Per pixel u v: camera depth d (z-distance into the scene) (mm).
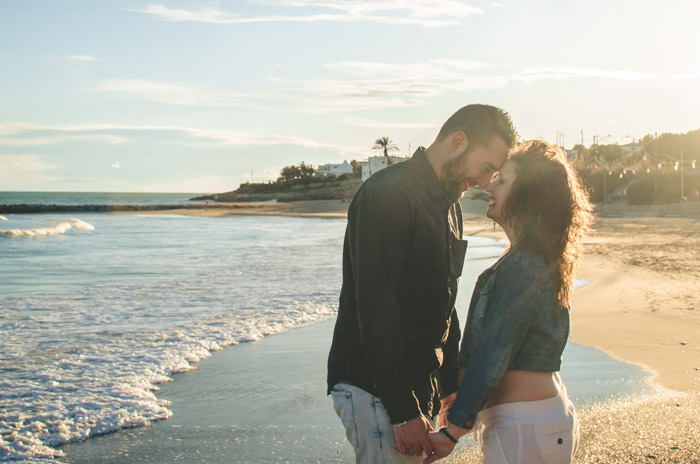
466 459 3758
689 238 23359
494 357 2180
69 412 4809
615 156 80438
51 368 6109
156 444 4219
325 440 4246
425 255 2467
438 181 2510
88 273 15539
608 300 9570
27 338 7523
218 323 8438
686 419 4234
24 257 20922
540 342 2236
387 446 2494
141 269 16375
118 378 5766
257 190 180125
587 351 6418
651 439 3883
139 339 7441
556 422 2240
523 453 2211
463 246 2705
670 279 11773
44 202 146875
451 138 2480
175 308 9711
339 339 2633
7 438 4312
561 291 2244
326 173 160500
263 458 3955
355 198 2561
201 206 104688
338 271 15078
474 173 2496
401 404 2330
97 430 4461
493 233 31344
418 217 2436
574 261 2307
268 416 4754
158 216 72375
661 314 8305
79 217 67562
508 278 2232
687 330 7301
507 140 2461
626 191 55750
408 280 2477
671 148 82250
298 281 13039
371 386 2545
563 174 2273
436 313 2520
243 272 15102
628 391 4984
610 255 16859
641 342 6770
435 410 2623
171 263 18109
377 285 2357
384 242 2365
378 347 2344
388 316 2354
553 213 2234
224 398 5207
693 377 5355
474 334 2338
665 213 43656
